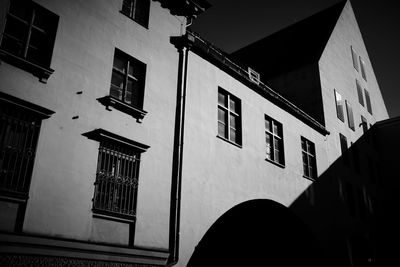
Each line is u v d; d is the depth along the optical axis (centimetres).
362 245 2058
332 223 1819
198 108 1209
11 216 714
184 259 994
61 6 909
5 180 716
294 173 1630
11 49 812
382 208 2509
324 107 2108
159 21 1192
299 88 2228
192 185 1091
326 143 2012
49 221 756
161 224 979
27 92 788
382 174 2753
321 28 2633
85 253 796
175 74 1181
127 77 1037
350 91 2595
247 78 1479
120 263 861
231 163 1277
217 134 1256
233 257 1557
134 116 1002
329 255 1717
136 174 962
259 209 1459
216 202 1162
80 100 885
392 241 2378
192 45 1247
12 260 693
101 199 867
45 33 879
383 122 2909
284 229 1684
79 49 920
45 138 793
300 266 1811
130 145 952
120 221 895
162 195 1007
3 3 799
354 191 2178
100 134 884
